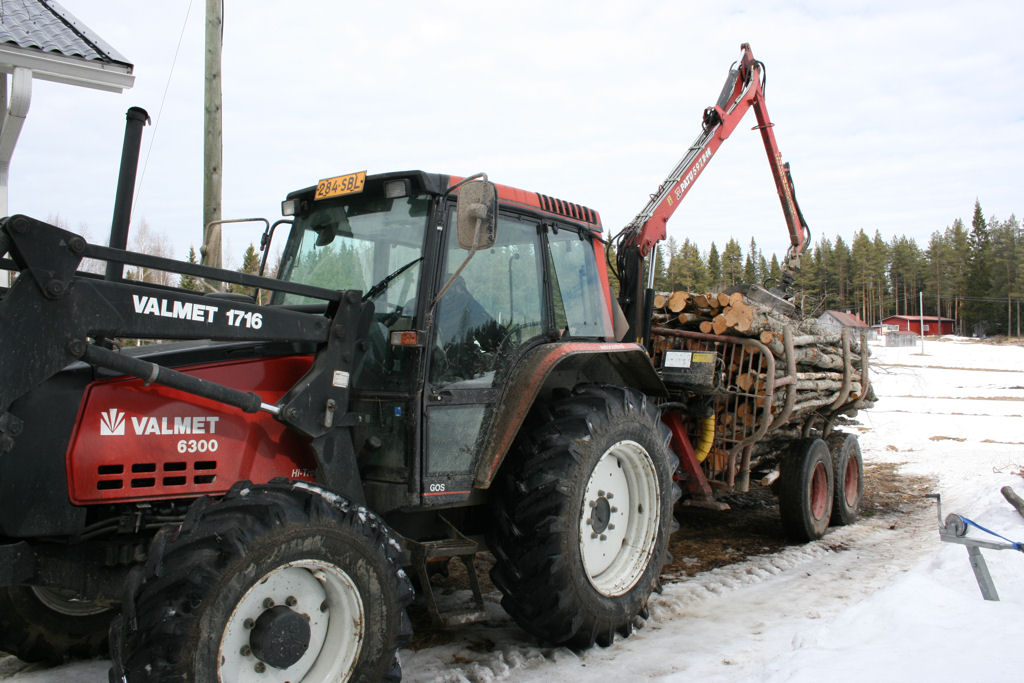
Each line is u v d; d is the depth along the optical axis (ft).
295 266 13.25
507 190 12.97
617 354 14.80
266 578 8.70
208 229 14.21
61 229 8.41
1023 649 10.26
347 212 12.67
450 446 11.55
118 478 9.38
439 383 11.41
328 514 9.26
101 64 22.71
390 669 9.73
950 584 14.33
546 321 13.56
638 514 13.97
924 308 293.23
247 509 8.81
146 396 9.66
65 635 11.65
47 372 8.31
